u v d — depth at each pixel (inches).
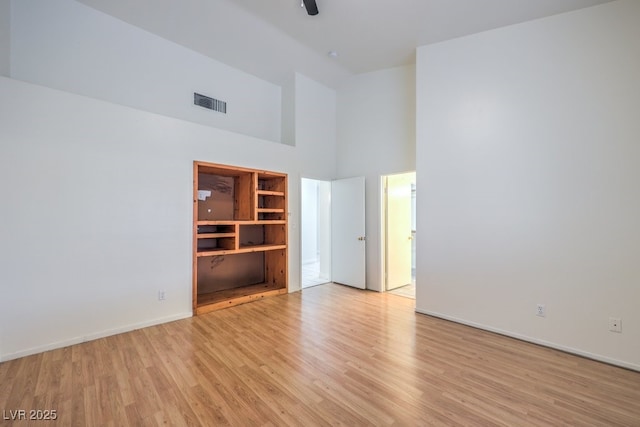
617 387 82.1
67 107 105.2
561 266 105.8
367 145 193.0
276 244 185.0
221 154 149.4
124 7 126.0
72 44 122.6
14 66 110.0
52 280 102.1
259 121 189.3
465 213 129.3
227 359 96.3
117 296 116.6
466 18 118.3
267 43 151.1
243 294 164.2
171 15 130.6
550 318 107.8
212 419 68.1
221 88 171.3
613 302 96.3
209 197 166.1
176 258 133.3
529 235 112.7
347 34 138.6
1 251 93.0
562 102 105.8
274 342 109.7
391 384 82.6
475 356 99.9
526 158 113.5
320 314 142.0
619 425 66.9
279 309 149.6
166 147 130.3
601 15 98.7
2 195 93.1
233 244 155.1
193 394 77.4
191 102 158.7
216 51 159.8
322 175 205.2
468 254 128.5
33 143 98.4
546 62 109.1
